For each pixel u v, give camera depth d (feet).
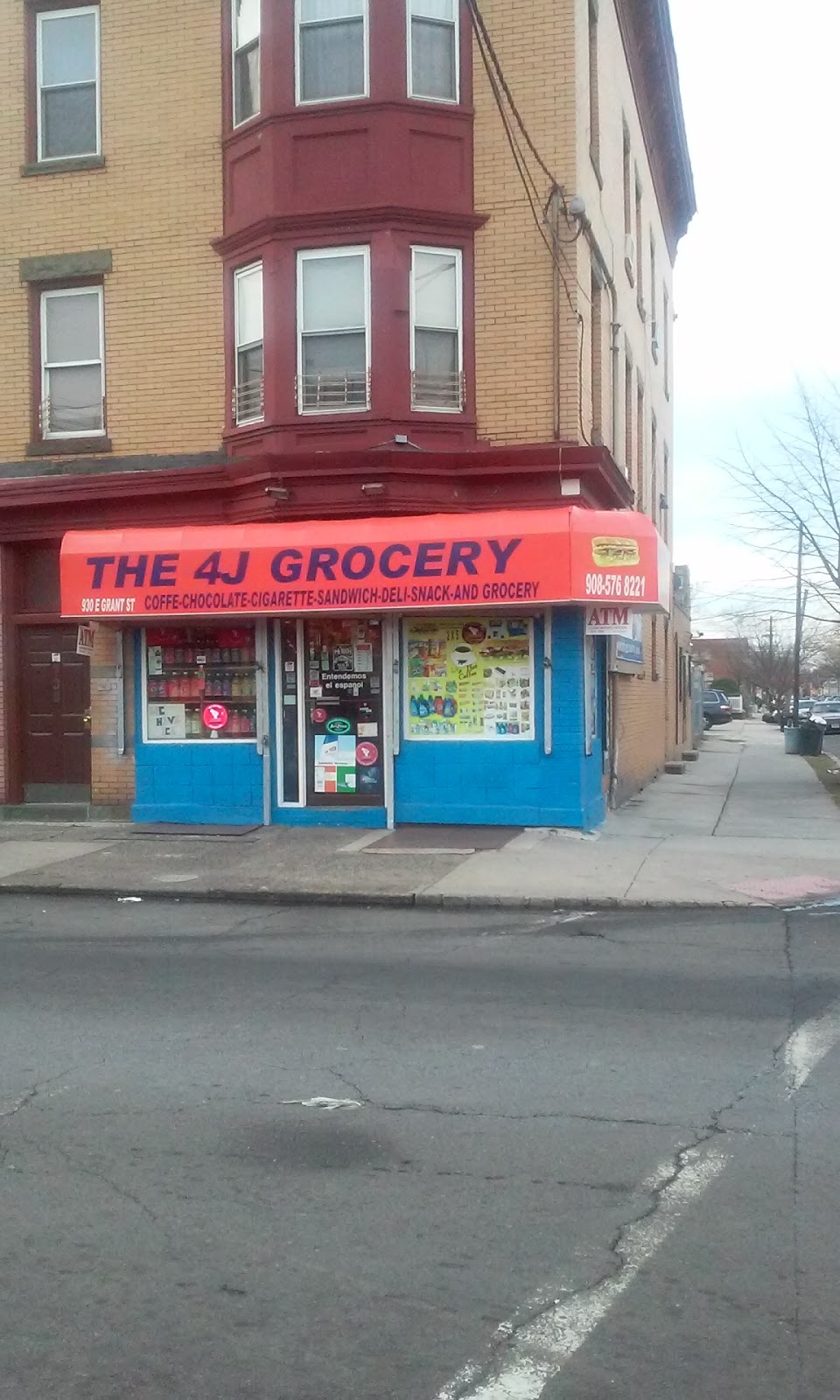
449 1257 13.62
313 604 43.55
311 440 45.16
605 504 49.85
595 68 51.37
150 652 49.01
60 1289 13.02
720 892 36.06
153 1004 24.57
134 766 49.21
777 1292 12.82
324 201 45.14
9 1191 15.48
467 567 42.16
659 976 26.71
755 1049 21.22
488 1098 18.84
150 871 39.42
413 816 46.21
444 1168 16.11
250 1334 12.10
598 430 51.42
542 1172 15.98
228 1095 19.06
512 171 45.24
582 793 45.09
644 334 72.28
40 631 51.19
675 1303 12.63
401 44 44.88
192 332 48.34
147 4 48.85
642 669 68.90
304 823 47.11
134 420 48.88
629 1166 16.12
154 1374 11.45
